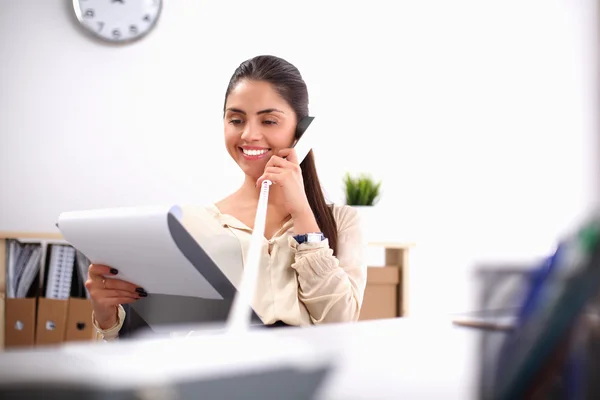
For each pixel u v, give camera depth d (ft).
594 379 1.53
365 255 6.02
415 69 12.71
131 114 11.68
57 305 9.46
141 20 11.68
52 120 11.43
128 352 1.52
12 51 11.35
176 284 3.71
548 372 1.40
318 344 2.28
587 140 12.66
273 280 5.30
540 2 12.74
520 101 12.72
